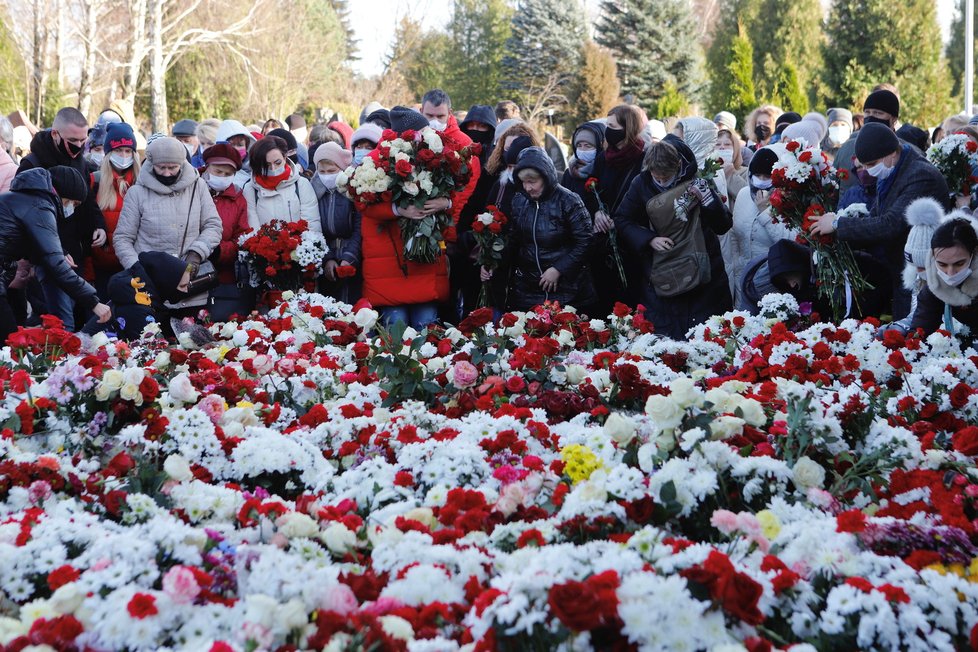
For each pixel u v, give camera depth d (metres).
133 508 3.27
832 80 33.81
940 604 2.47
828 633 2.42
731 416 3.48
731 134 9.46
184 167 7.86
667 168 7.34
